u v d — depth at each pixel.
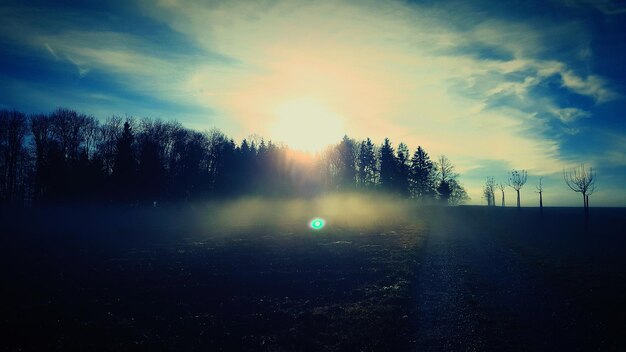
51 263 23.36
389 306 13.03
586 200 42.66
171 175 85.00
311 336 10.52
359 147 111.25
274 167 103.56
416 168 104.69
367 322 11.51
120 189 65.69
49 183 63.59
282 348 9.75
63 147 73.31
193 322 12.07
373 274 18.66
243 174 98.31
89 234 40.84
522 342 9.71
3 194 71.56
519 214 63.22
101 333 11.18
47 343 10.50
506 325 10.97
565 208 84.69
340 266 20.98
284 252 26.47
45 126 73.19
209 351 9.68
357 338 10.20
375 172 108.19
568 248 26.16
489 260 22.05
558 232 37.44
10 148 72.06
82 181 63.75
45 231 43.53
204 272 20.16
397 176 100.56
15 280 18.66
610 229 39.94
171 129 90.00
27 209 59.28
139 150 77.69
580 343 9.59
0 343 10.51
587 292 14.38
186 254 26.38
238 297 15.08
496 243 29.48
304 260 23.12
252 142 109.56
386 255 24.22
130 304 14.34
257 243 31.62
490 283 16.30
